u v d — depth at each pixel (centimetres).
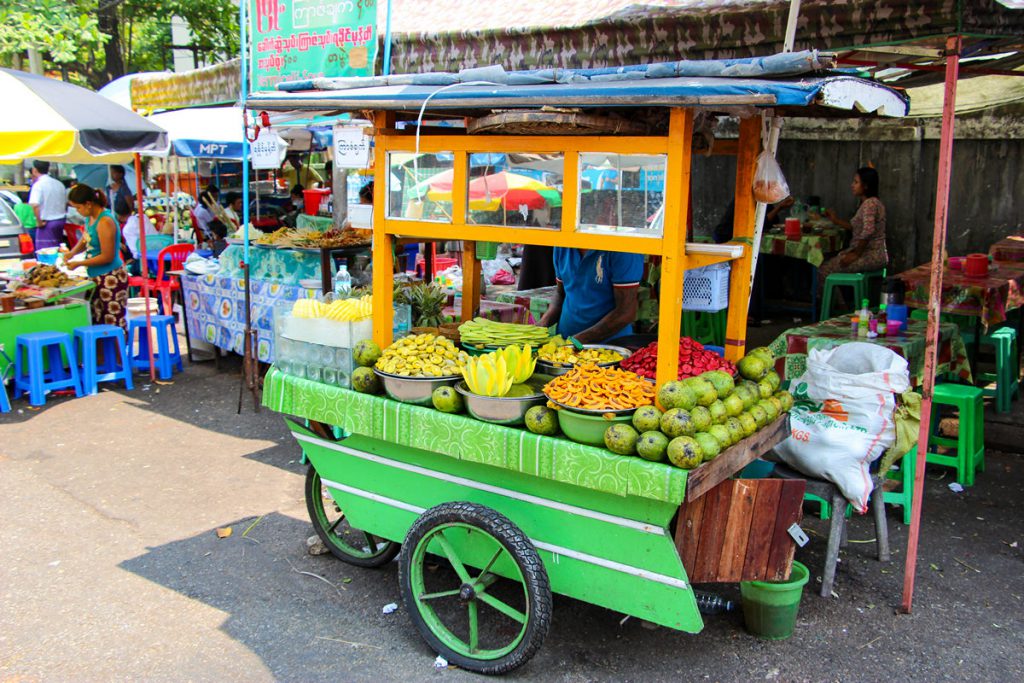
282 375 406
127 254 1163
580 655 349
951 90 341
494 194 345
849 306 975
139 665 349
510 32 610
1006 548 435
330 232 725
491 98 317
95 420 671
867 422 393
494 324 415
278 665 349
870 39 444
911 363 498
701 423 299
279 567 433
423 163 364
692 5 528
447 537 352
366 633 372
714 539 326
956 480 518
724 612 381
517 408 328
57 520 489
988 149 894
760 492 324
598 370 331
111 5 1479
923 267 730
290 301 696
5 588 413
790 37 382
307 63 551
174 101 958
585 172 320
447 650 345
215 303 787
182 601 400
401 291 493
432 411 351
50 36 1255
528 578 317
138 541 462
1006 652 346
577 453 309
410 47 677
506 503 344
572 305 463
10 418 675
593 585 330
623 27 557
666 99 281
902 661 341
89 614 389
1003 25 433
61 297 745
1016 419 629
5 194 1412
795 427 399
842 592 396
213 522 486
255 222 1210
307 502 439
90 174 1438
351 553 430
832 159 1018
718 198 1074
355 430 376
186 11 1662
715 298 357
